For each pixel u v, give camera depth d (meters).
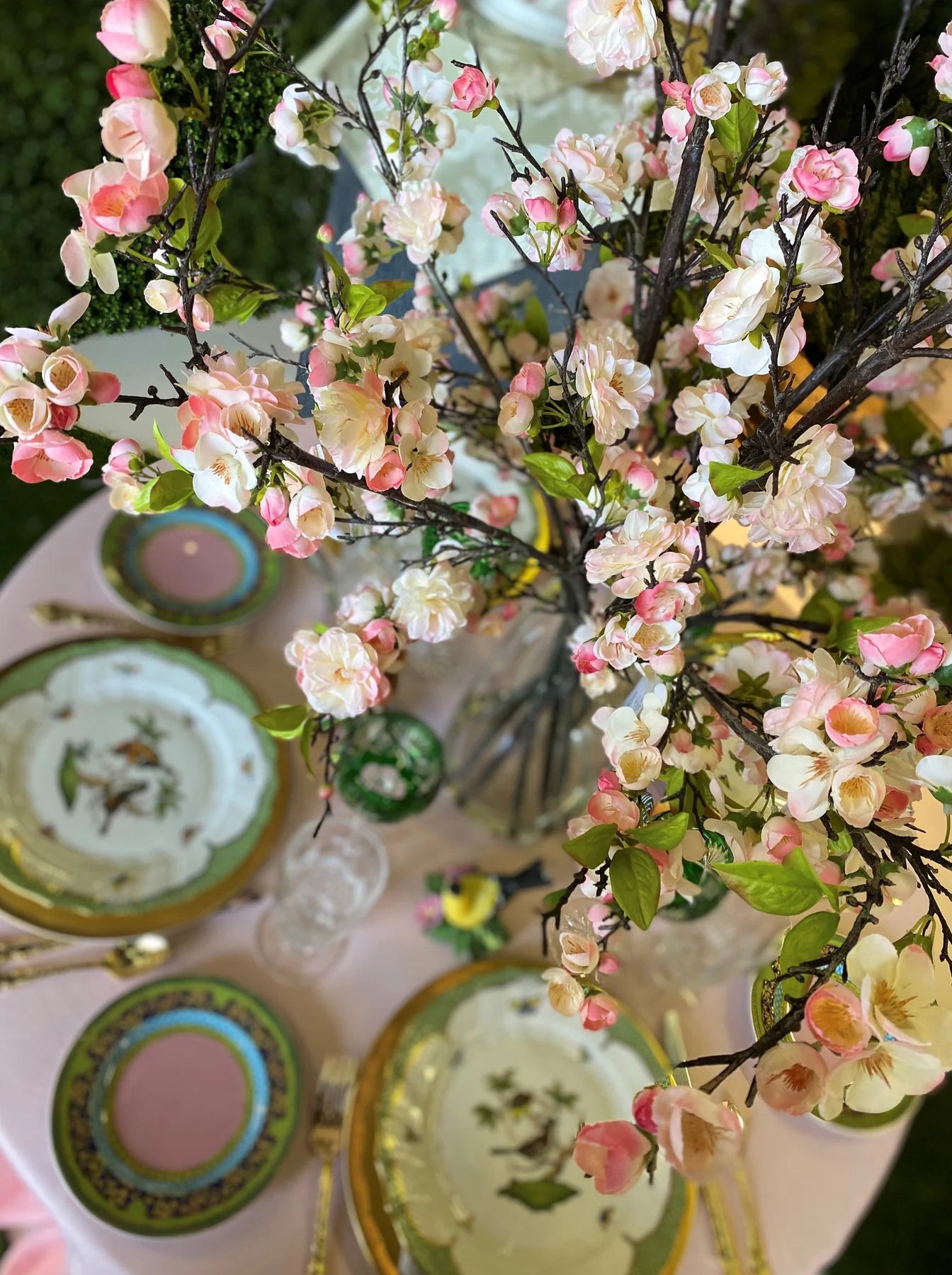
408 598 0.52
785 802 0.42
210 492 0.40
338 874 0.84
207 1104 0.74
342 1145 0.75
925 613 0.47
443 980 0.81
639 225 0.52
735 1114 0.34
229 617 1.00
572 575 0.58
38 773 0.87
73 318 0.39
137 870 0.84
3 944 0.80
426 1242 0.69
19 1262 0.93
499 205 0.46
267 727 0.52
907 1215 1.56
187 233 0.40
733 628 0.67
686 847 0.42
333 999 0.82
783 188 0.41
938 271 0.38
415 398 0.44
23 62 2.07
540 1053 0.79
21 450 0.39
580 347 0.44
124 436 0.47
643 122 0.56
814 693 0.39
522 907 0.88
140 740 0.91
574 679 0.74
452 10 0.47
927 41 0.58
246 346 0.49
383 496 0.46
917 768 0.38
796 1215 0.76
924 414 0.78
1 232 1.96
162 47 0.35
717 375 0.51
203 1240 0.70
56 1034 0.77
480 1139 0.75
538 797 0.88
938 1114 1.63
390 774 0.85
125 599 0.99
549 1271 0.69
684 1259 0.73
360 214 0.52
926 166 0.50
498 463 0.69
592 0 0.41
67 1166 0.70
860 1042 0.32
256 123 0.55
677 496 0.51
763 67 0.40
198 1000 0.78
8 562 1.84
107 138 0.36
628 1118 0.76
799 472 0.41
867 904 0.37
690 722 0.47
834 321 0.58
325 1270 0.71
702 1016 0.83
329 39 0.75
